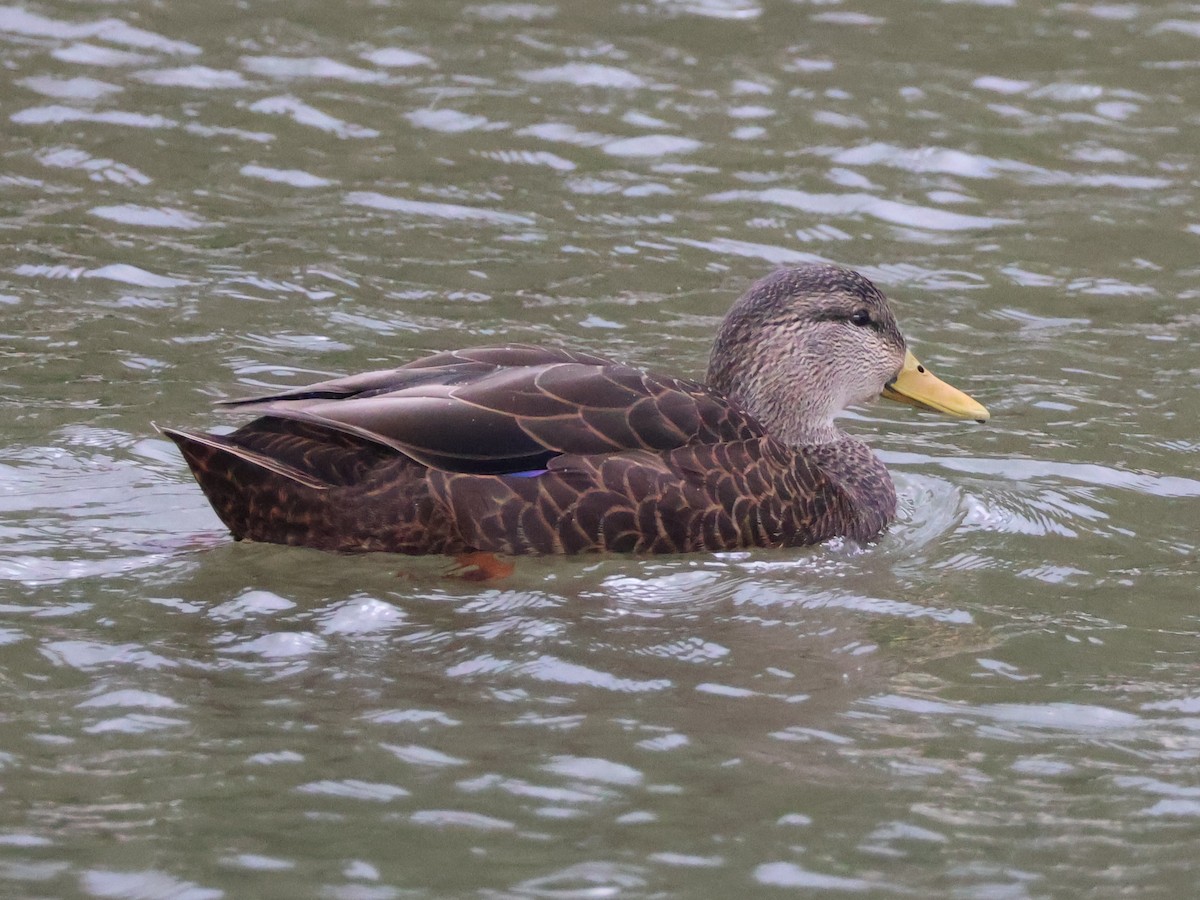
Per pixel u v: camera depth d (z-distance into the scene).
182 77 22.64
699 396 12.59
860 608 11.70
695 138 21.86
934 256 19.23
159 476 13.28
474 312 17.25
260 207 19.42
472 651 10.69
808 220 19.92
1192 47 25.45
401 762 9.23
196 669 10.27
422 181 20.36
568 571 11.90
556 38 24.83
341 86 22.77
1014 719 10.09
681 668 10.60
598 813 8.80
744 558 12.41
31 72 22.41
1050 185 21.11
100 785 8.86
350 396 11.99
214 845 8.36
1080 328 17.67
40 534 12.16
